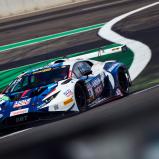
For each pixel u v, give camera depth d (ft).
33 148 26.12
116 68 119.34
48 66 111.24
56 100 91.81
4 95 100.58
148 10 306.76
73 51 230.48
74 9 365.20
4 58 244.22
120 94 118.52
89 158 22.65
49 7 392.88
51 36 278.87
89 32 268.82
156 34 226.58
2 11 379.14
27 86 103.09
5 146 31.86
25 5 386.32
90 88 103.45
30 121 91.09
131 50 201.87
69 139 26.02
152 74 149.48
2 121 91.40
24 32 307.37
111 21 289.74
